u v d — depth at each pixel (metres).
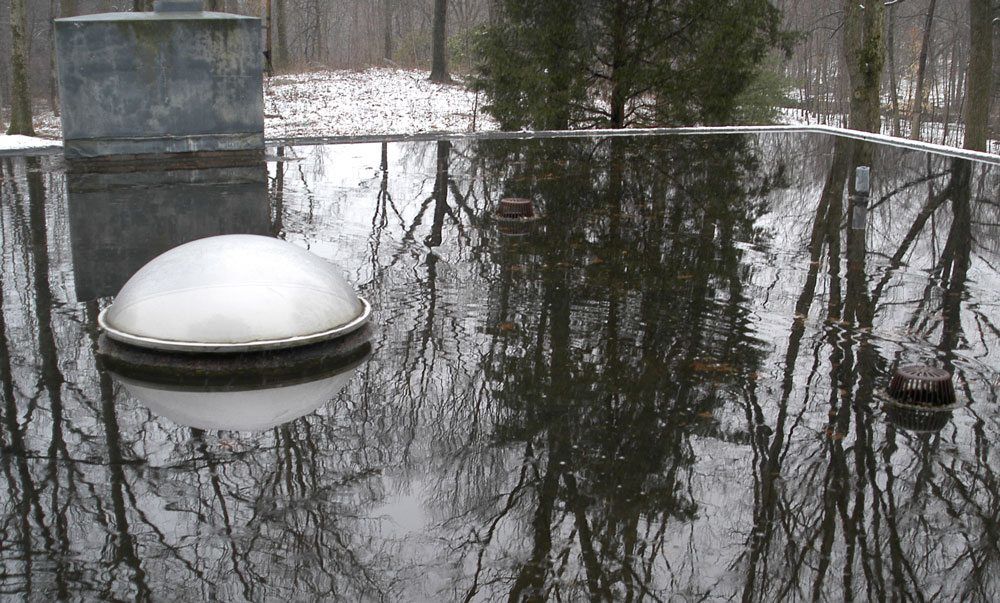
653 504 3.10
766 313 5.20
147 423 3.63
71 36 9.42
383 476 3.28
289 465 3.33
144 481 3.18
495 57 16.88
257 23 10.10
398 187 8.59
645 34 16.45
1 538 2.82
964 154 10.67
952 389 3.98
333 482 3.21
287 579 2.63
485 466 3.35
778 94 21.30
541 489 3.20
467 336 4.73
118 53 9.62
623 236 6.91
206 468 3.29
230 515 2.97
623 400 3.98
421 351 4.50
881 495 3.17
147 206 7.61
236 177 8.96
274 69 36.28
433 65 35.06
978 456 3.47
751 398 4.02
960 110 35.16
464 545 2.83
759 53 16.52
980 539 2.90
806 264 6.25
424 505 3.07
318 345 4.50
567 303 5.32
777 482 3.27
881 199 8.33
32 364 4.20
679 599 2.57
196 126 10.17
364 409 3.83
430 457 3.41
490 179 9.05
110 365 4.19
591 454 3.47
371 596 2.55
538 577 2.67
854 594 2.61
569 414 3.83
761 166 10.05
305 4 49.91
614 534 2.91
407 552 2.78
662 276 5.90
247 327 4.20
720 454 3.48
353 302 4.71
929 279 5.90
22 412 3.71
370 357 4.41
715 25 16.05
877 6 16.77
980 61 18.97
